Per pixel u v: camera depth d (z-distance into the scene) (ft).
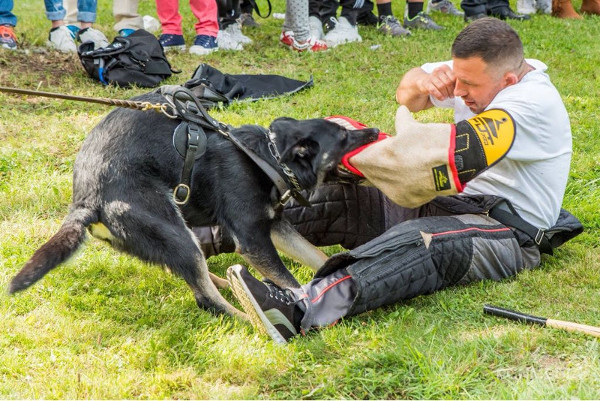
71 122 19.31
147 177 11.10
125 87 22.09
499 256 11.42
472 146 10.36
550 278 11.86
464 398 8.83
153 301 11.84
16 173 16.44
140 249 10.98
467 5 33.09
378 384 9.23
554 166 11.37
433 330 10.36
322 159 11.59
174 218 11.17
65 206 15.31
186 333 10.69
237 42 27.17
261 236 11.51
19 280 9.71
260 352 10.09
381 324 10.69
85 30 25.25
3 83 21.75
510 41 10.87
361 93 22.25
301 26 27.04
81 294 12.01
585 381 9.00
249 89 21.75
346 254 10.41
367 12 31.48
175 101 11.43
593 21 34.14
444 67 12.37
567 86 22.81
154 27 30.53
